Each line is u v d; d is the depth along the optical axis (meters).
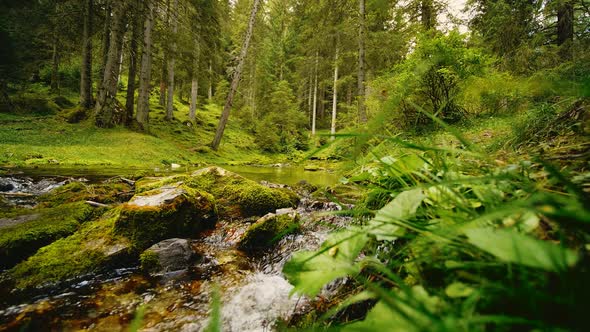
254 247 3.36
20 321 1.88
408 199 0.87
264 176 9.47
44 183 5.73
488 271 0.54
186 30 14.87
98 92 13.37
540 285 0.47
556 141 1.39
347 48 13.00
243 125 28.91
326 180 8.53
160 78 19.38
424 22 11.61
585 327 0.37
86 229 3.10
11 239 2.64
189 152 14.34
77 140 11.24
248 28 16.19
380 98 6.32
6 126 11.38
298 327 1.29
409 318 0.43
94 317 1.96
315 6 12.78
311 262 0.76
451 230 0.56
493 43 8.36
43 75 21.78
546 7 7.15
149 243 3.01
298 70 22.31
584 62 3.79
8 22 16.17
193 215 3.57
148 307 2.12
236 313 2.04
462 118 5.43
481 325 0.46
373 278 0.95
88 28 15.08
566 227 0.56
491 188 0.76
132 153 11.23
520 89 0.70
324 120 36.91
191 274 2.69
